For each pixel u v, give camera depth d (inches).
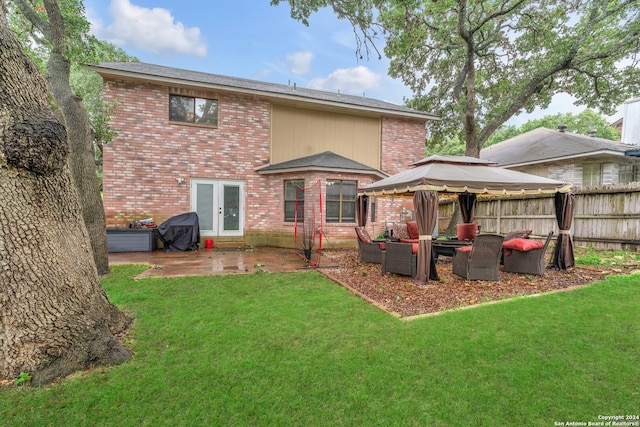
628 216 332.8
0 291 103.8
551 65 520.1
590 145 529.0
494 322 153.9
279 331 146.5
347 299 195.9
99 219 254.2
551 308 171.2
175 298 196.2
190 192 430.0
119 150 394.6
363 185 451.8
